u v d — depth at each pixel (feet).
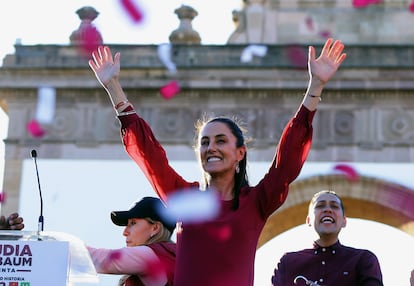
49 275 105.40
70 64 419.33
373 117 419.13
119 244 393.70
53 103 417.08
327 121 419.33
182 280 102.32
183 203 104.47
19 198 404.98
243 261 102.68
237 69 422.82
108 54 113.19
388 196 414.82
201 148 107.65
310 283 142.31
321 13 440.86
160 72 422.82
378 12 440.04
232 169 107.34
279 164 105.19
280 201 105.19
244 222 103.40
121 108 110.01
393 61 424.46
